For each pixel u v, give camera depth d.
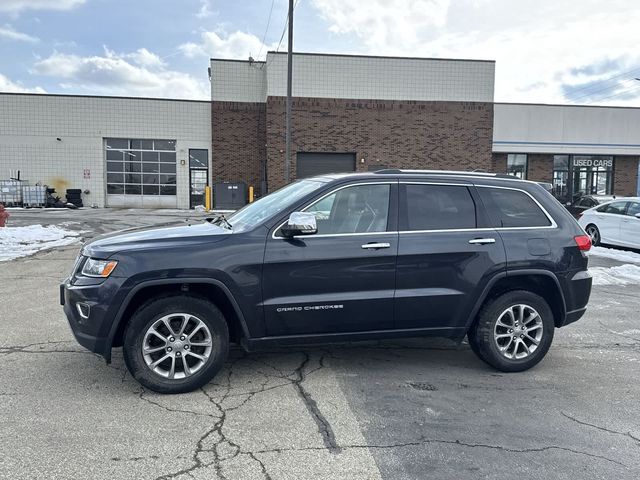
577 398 4.44
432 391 4.52
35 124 28.89
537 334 5.02
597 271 10.63
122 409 4.00
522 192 5.11
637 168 32.25
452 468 3.29
